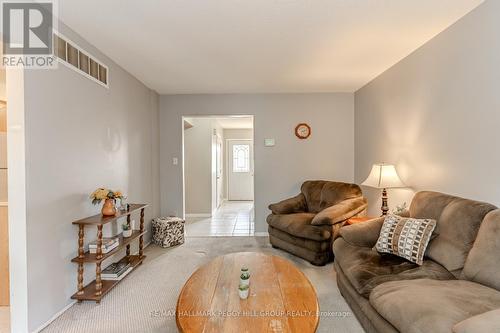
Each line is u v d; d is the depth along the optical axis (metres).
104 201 2.67
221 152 8.40
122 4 2.01
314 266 3.16
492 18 1.95
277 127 4.58
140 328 2.00
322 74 3.64
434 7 2.08
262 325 1.31
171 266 3.20
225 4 2.03
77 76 2.44
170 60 3.11
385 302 1.54
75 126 2.41
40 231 2.00
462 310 1.30
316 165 4.59
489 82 1.98
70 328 2.01
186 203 6.30
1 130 2.87
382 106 3.60
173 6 2.04
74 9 2.06
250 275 1.89
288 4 2.04
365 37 2.58
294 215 3.71
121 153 3.30
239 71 3.50
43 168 2.04
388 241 2.20
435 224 2.05
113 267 2.88
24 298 1.88
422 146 2.78
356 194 3.64
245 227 5.21
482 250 1.64
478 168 2.10
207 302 1.53
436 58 2.54
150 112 4.26
